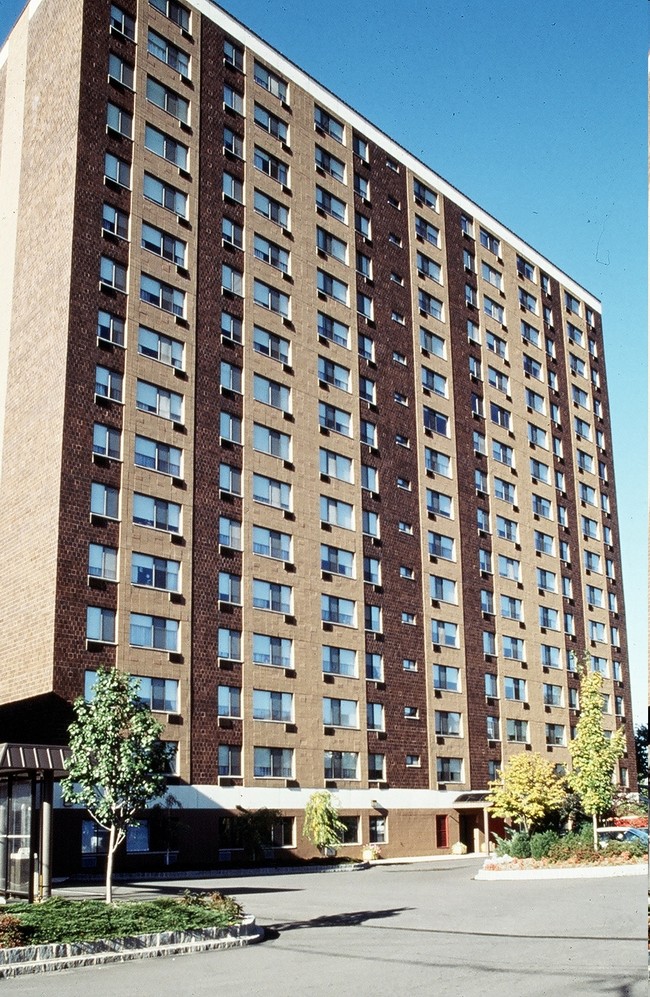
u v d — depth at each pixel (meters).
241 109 59.75
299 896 33.03
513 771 47.62
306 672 54.84
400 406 67.06
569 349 88.94
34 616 43.97
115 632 45.00
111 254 49.28
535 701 73.94
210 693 48.91
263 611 52.97
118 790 25.48
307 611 55.81
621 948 20.02
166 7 56.00
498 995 15.78
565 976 17.25
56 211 49.41
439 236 75.12
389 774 59.06
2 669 45.25
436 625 65.81
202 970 19.05
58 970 19.50
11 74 57.66
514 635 73.38
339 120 67.56
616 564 89.06
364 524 61.59
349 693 57.50
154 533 47.81
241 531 52.81
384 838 57.88
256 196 59.19
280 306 59.06
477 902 29.91
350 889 35.72
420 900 31.16
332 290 63.53
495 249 81.56
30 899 25.23
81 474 45.22
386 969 18.52
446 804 62.66
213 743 48.47
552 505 81.44
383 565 62.34
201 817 46.91
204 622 49.41
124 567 45.97
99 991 17.03
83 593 44.03
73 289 47.03
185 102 55.78
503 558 74.06
